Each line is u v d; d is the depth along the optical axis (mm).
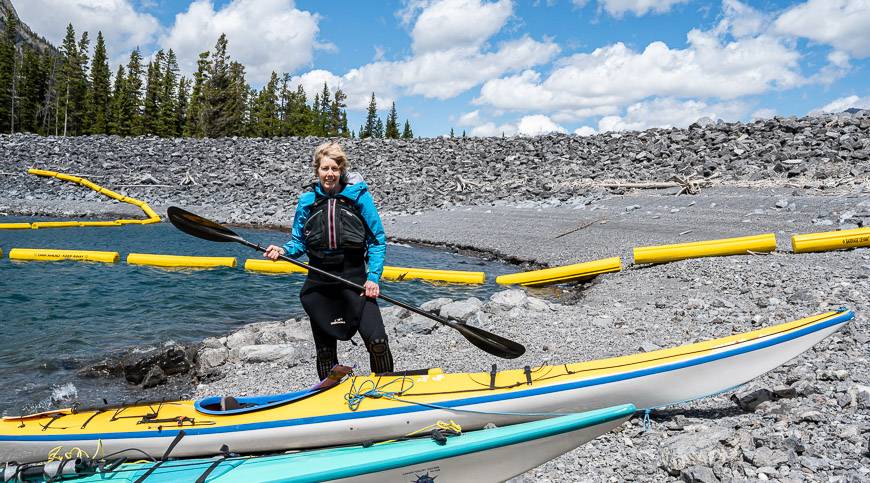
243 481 3139
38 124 78062
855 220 12648
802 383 4387
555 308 8688
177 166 31438
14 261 14211
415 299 10977
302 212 4016
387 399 3697
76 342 7883
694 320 7145
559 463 3736
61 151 33656
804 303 7355
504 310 8492
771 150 20891
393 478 3279
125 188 28094
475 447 3281
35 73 73938
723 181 19016
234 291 11297
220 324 8984
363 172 28547
